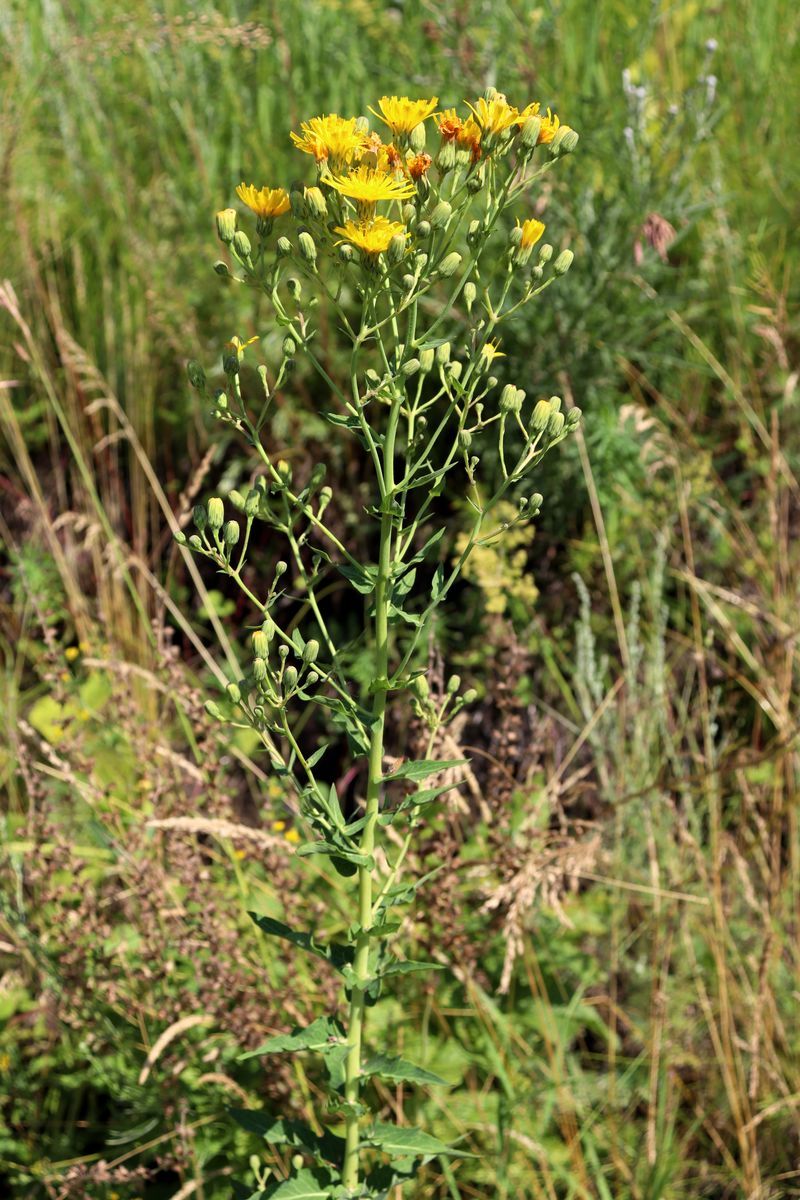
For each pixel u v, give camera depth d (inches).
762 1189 90.7
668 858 102.8
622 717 104.0
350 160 59.8
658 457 121.1
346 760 124.4
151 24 154.3
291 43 158.1
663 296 128.6
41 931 97.9
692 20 160.1
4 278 148.5
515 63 143.0
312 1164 88.0
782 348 116.5
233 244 61.5
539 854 89.5
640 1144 94.3
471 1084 94.5
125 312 141.4
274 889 94.0
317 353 131.6
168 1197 90.9
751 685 109.2
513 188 62.7
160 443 143.4
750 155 146.0
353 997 66.4
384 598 62.8
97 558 125.0
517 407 61.8
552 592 126.2
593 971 101.7
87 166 156.3
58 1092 99.3
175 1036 90.9
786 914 101.7
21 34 164.2
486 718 118.9
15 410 147.8
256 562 135.8
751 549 116.6
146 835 95.0
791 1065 98.0
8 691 120.9
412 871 92.4
